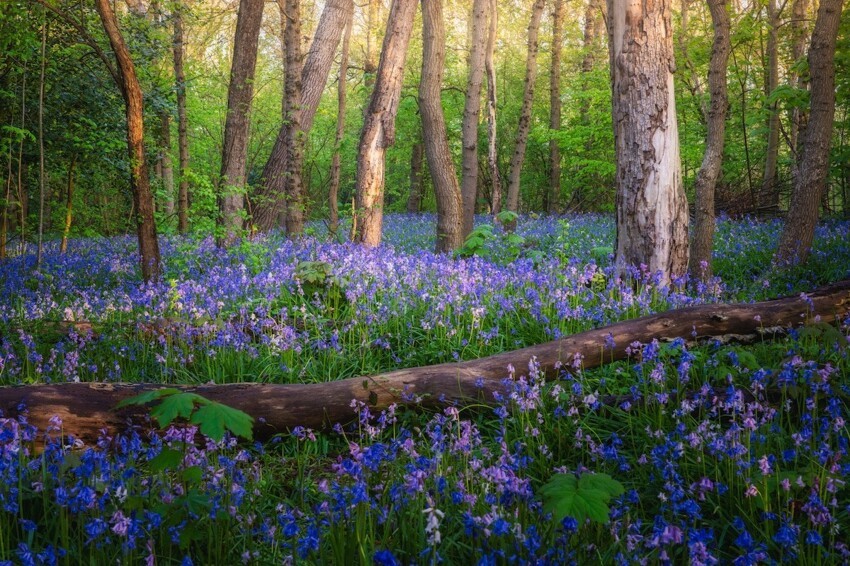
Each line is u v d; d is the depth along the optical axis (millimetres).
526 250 11641
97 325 7453
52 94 13539
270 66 33594
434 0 13023
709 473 3787
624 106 8406
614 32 8477
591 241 15047
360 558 2891
